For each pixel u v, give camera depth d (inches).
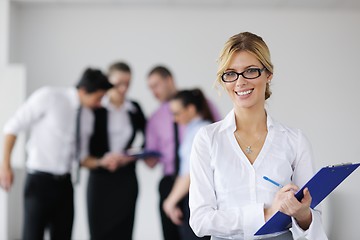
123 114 241.4
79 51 320.8
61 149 215.6
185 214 194.2
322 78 321.7
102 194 233.3
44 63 319.6
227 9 322.3
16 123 212.8
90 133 231.3
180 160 202.7
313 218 92.3
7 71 285.3
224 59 94.7
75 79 320.2
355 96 321.4
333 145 320.2
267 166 95.2
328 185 91.6
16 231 312.0
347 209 185.3
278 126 97.4
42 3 314.7
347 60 322.0
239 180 95.0
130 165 237.3
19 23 318.7
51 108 214.1
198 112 202.7
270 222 89.2
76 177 231.9
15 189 311.0
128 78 241.0
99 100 221.8
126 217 235.9
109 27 321.4
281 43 322.0
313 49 322.0
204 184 97.3
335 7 318.7
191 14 321.7
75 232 315.9
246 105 94.6
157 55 321.4
